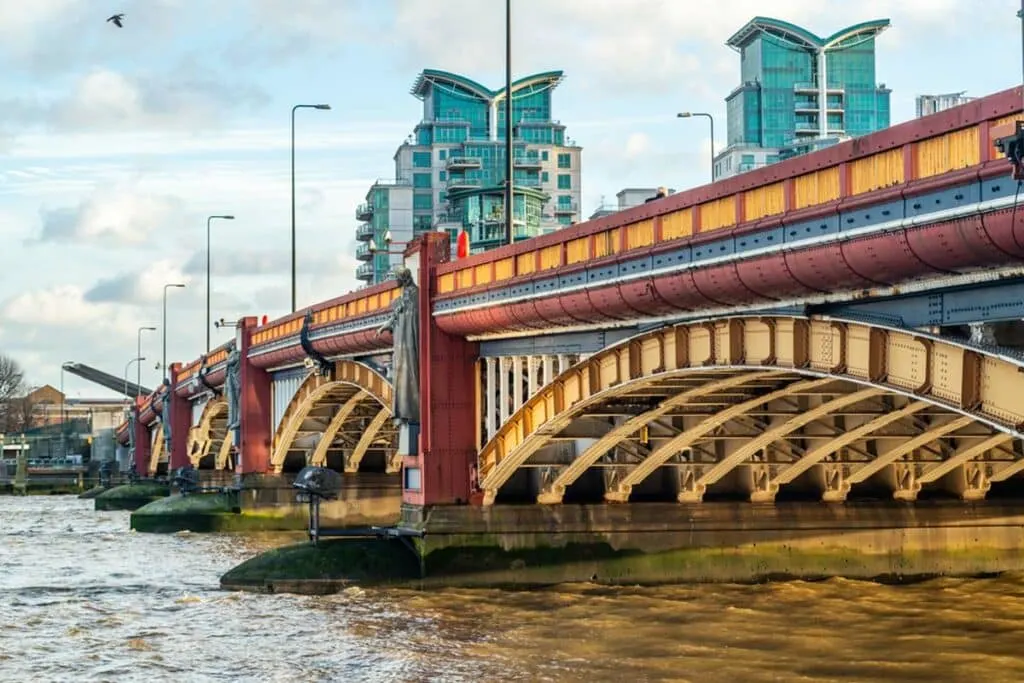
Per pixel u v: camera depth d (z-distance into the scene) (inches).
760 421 1879.9
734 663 1514.5
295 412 3206.2
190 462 5004.9
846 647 1589.6
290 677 1496.1
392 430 3174.2
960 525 2079.2
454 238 7145.7
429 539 2042.3
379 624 1786.4
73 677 1536.7
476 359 2087.8
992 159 965.8
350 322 2532.0
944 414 1777.8
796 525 2049.7
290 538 3336.6
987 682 1422.2
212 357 4217.5
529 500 2102.6
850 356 1229.7
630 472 2016.5
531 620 1776.6
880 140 1087.6
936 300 1107.9
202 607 2015.3
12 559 2839.6
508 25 2139.5
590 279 1574.8
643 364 1601.9
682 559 2038.6
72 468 7549.2
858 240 1101.1
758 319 1350.9
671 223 1428.4
